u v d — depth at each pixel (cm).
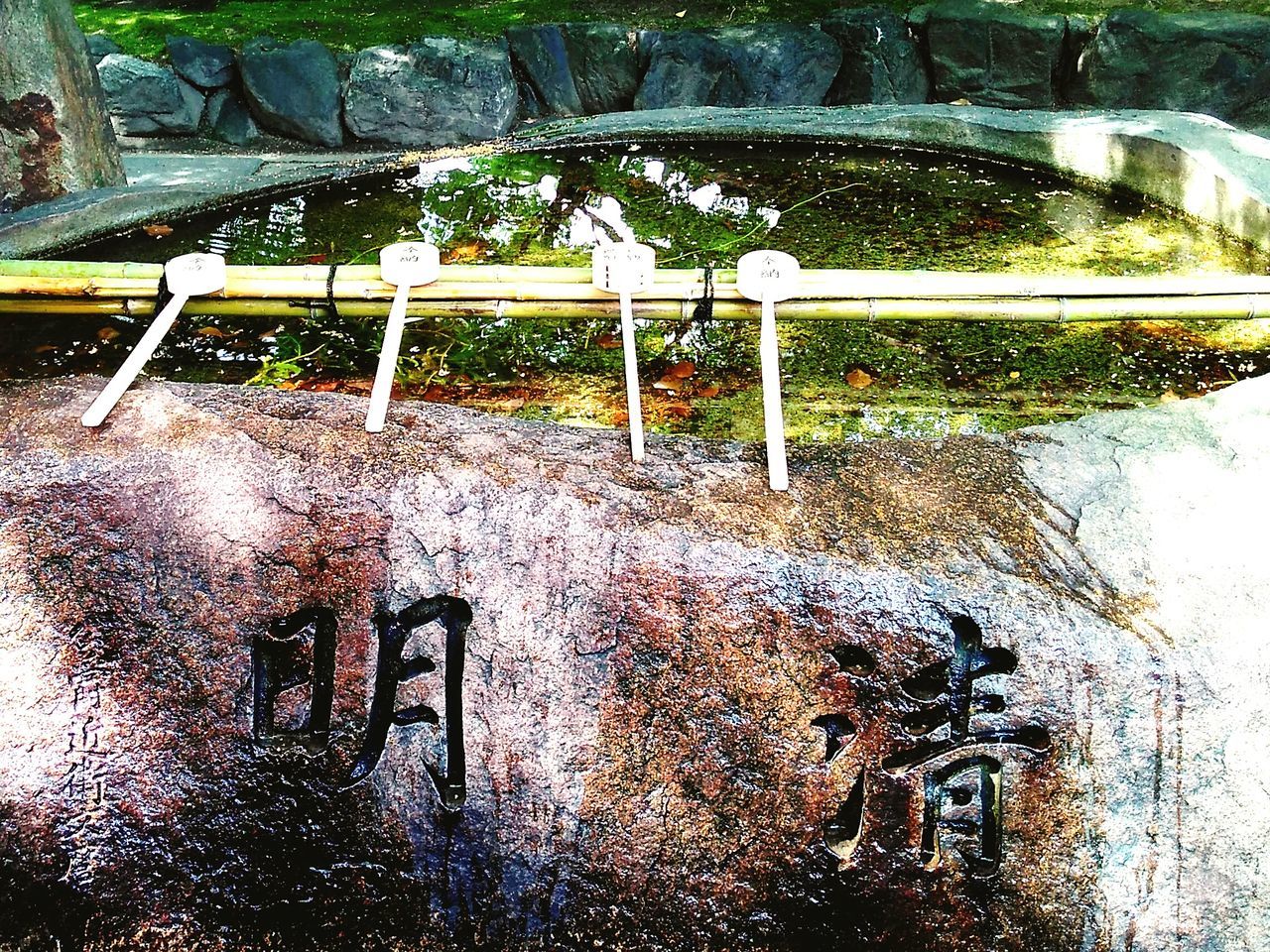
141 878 177
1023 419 247
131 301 233
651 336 286
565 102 518
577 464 177
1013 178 376
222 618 176
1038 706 162
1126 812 165
